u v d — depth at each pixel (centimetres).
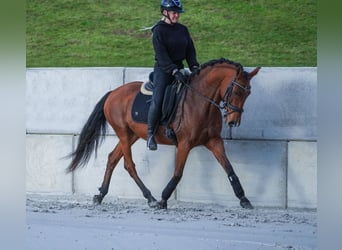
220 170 1208
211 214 1111
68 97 1288
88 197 1280
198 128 1103
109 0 1891
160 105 1126
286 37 1627
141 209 1160
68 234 934
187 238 907
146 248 855
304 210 1170
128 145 1203
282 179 1183
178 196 1230
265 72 1193
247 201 1127
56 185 1297
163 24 1123
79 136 1239
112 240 901
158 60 1113
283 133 1183
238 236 924
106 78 1273
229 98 1073
